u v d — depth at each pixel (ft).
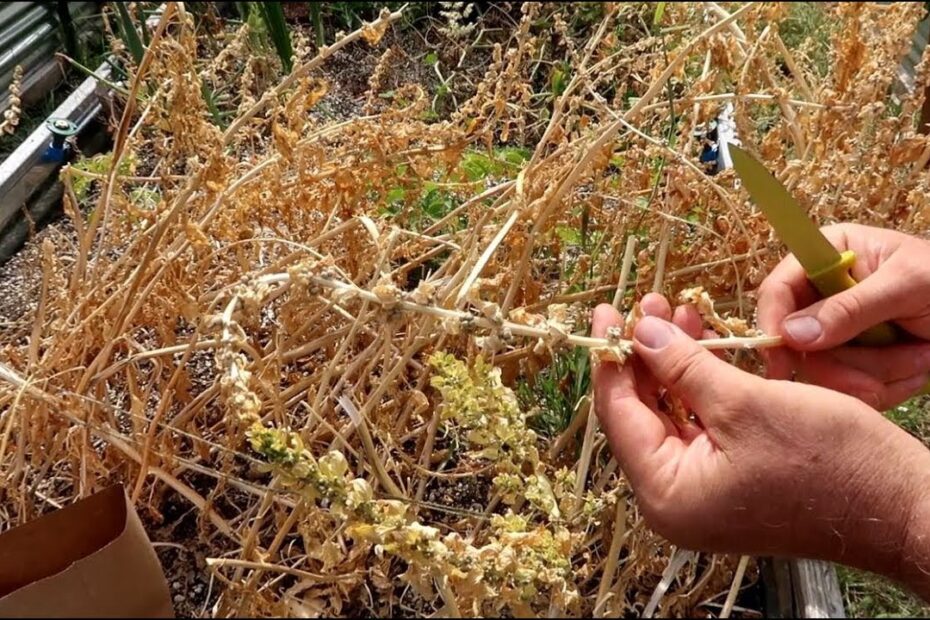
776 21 1.98
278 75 3.18
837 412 1.44
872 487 1.42
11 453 1.83
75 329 1.66
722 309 1.99
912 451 1.44
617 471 1.86
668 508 1.48
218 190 1.64
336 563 1.56
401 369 1.71
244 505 1.84
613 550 1.59
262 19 3.27
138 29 3.05
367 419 1.69
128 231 2.16
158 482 1.81
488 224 1.95
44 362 1.63
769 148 1.96
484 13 3.64
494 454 1.44
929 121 2.37
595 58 3.02
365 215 1.76
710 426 1.48
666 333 1.53
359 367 1.90
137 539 1.33
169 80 1.77
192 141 1.68
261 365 1.60
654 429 1.52
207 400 1.79
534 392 1.96
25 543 1.47
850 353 1.72
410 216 2.22
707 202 1.98
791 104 2.09
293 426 1.85
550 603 1.50
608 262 1.98
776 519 1.46
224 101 3.01
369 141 1.77
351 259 1.89
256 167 1.78
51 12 3.17
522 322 1.55
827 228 1.83
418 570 1.39
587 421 1.77
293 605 1.40
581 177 1.89
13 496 1.71
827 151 1.98
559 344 1.68
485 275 1.88
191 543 1.78
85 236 1.78
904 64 3.27
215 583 1.72
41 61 3.07
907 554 1.44
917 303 1.65
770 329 1.73
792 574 1.75
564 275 2.20
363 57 3.43
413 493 1.84
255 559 1.58
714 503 1.45
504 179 2.37
